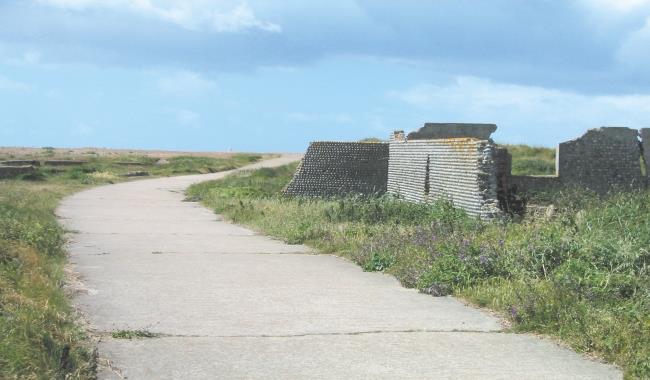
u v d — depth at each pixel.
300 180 27.61
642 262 10.31
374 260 12.43
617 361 6.92
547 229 12.77
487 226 15.71
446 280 10.32
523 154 43.00
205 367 6.60
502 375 6.54
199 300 9.48
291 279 11.26
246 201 25.61
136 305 9.05
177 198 30.70
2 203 19.69
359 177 27.62
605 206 15.20
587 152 24.30
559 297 8.62
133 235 17.08
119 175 47.94
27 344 6.16
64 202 26.39
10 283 8.52
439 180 21.05
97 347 7.09
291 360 6.87
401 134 25.80
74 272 11.34
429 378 6.41
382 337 7.73
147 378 6.26
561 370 6.71
